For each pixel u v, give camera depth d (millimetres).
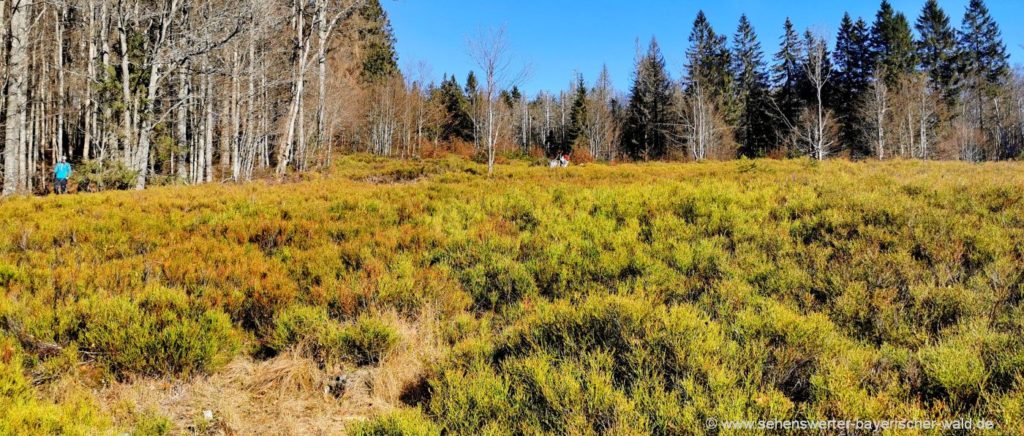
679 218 7539
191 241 6754
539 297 5312
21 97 20141
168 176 17156
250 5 17062
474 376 3439
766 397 2816
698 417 2768
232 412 3420
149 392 3627
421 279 5562
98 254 6184
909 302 4414
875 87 37156
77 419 3018
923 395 2992
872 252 5449
